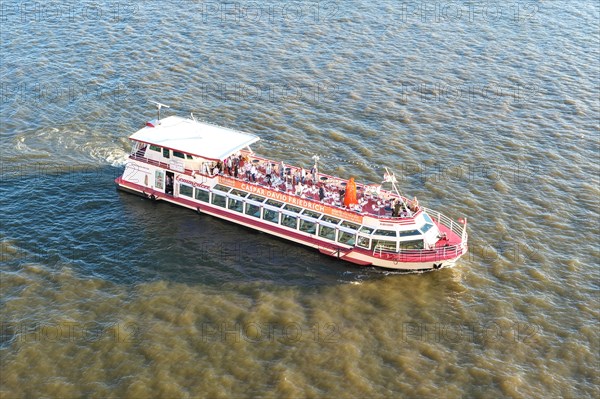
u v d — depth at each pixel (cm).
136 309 5803
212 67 10088
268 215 6894
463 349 5538
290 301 6003
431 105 9356
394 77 10025
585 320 5884
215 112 9012
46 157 7956
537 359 5472
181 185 7231
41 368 5166
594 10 12275
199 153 7000
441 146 8488
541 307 6022
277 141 8450
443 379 5247
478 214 7262
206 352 5378
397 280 6344
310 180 7094
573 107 9394
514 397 5119
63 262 6319
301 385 5119
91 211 7125
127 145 8331
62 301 5841
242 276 6312
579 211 7362
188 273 6309
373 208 6681
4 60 9888
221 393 5028
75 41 10544
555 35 11375
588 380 5309
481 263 6550
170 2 12019
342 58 10475
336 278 6353
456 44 11006
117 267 6322
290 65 10225
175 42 10700
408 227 6450
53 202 7188
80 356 5288
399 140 8569
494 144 8562
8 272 6134
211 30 11125
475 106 9362
